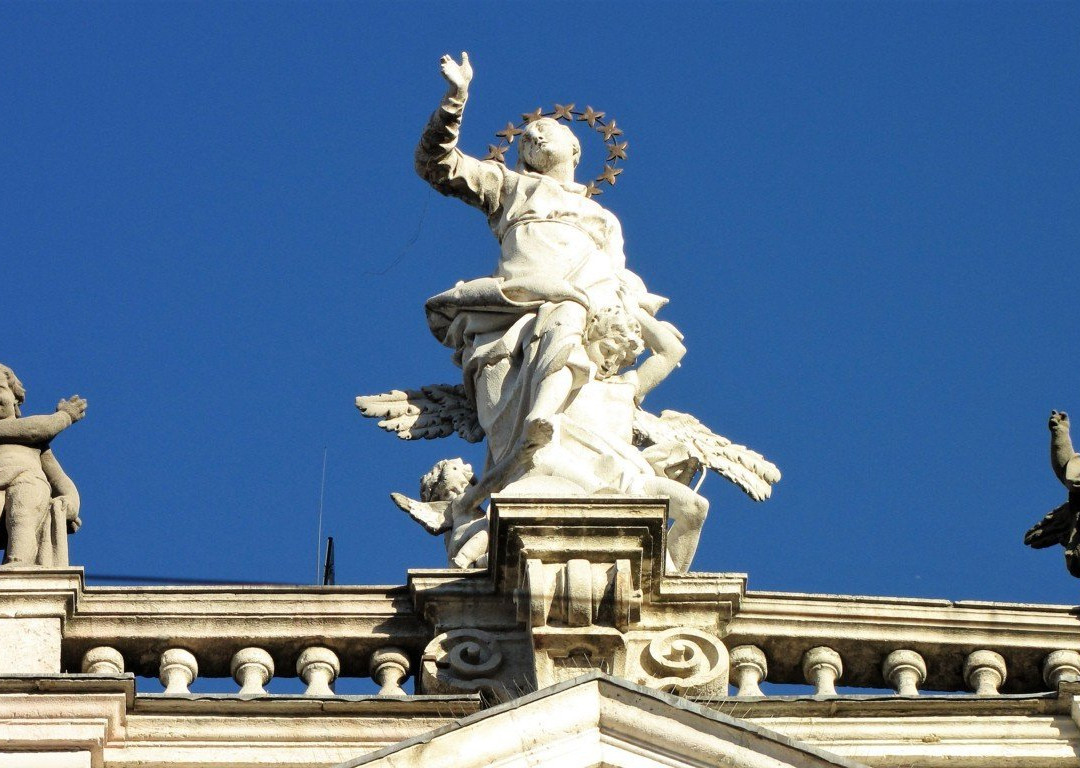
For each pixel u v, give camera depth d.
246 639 38.38
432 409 43.34
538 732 33.78
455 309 42.84
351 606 38.56
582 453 40.81
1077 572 39.91
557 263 42.81
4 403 39.88
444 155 43.75
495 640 38.12
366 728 36.75
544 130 44.75
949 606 38.97
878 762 36.78
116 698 36.56
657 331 43.19
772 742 33.78
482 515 40.94
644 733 33.84
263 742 36.66
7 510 39.25
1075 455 40.28
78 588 38.16
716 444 43.22
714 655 38.03
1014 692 39.03
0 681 36.47
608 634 37.75
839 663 38.78
